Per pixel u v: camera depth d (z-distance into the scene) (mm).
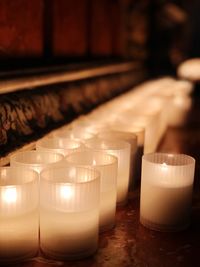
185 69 1809
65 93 836
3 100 606
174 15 2400
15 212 427
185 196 521
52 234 443
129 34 1855
